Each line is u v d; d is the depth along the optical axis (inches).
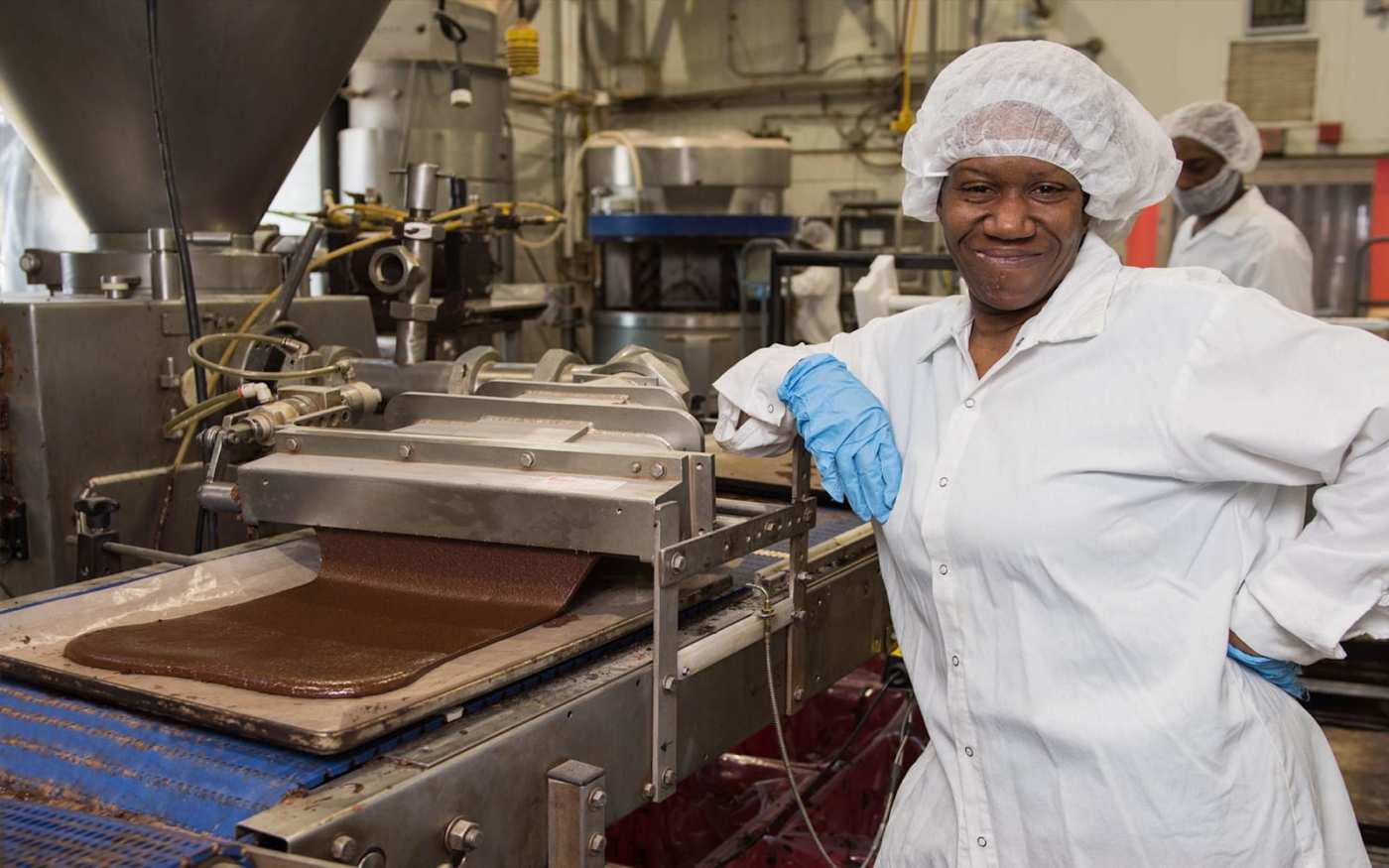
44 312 63.7
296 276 71.3
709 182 176.2
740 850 69.4
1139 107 42.9
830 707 91.1
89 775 36.3
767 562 58.7
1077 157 40.0
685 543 43.1
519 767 38.2
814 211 244.4
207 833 32.6
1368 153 204.8
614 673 43.5
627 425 50.1
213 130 76.0
